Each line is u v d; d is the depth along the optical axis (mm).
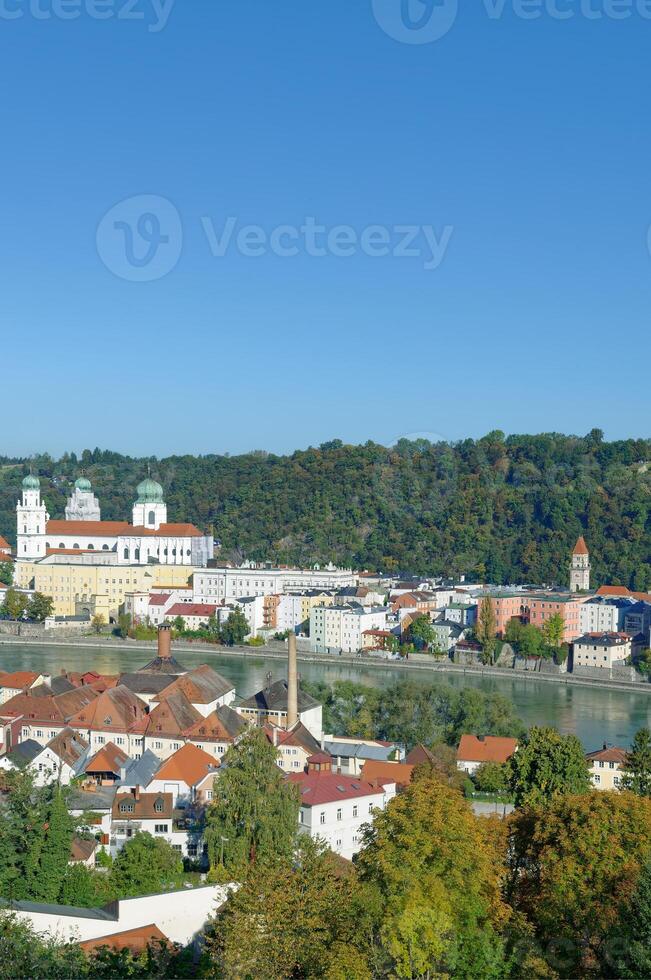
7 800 161125
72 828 159750
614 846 122688
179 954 129500
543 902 122875
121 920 134500
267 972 107500
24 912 132750
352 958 104875
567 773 195625
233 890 136875
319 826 190250
